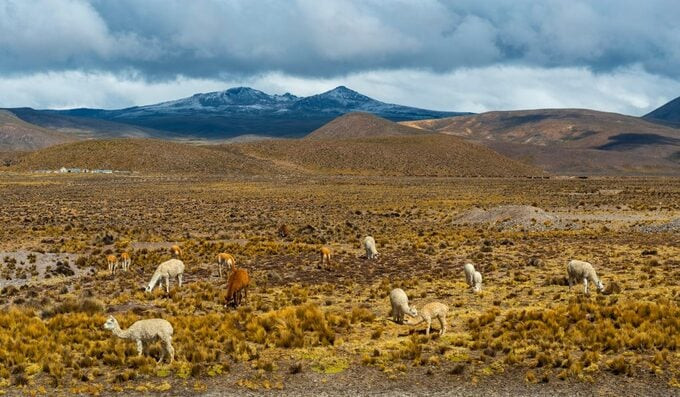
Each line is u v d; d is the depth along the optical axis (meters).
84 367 16.55
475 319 20.41
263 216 66.56
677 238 42.31
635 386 14.81
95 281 30.09
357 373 15.97
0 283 29.91
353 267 33.94
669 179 171.62
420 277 30.12
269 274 30.55
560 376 15.36
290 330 19.17
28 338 18.41
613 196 91.19
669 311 19.62
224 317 20.91
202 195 97.88
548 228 51.09
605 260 33.62
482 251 38.69
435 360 16.53
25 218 61.16
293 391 14.84
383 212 71.12
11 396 14.61
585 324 18.89
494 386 15.01
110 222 59.38
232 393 14.77
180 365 16.34
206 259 36.62
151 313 22.19
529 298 24.16
